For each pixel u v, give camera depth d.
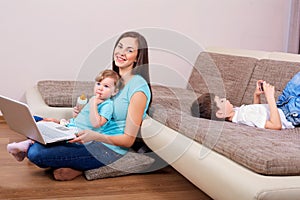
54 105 3.08
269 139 2.17
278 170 1.80
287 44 4.45
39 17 3.84
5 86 3.87
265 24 4.40
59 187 2.45
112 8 3.99
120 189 2.46
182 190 2.48
